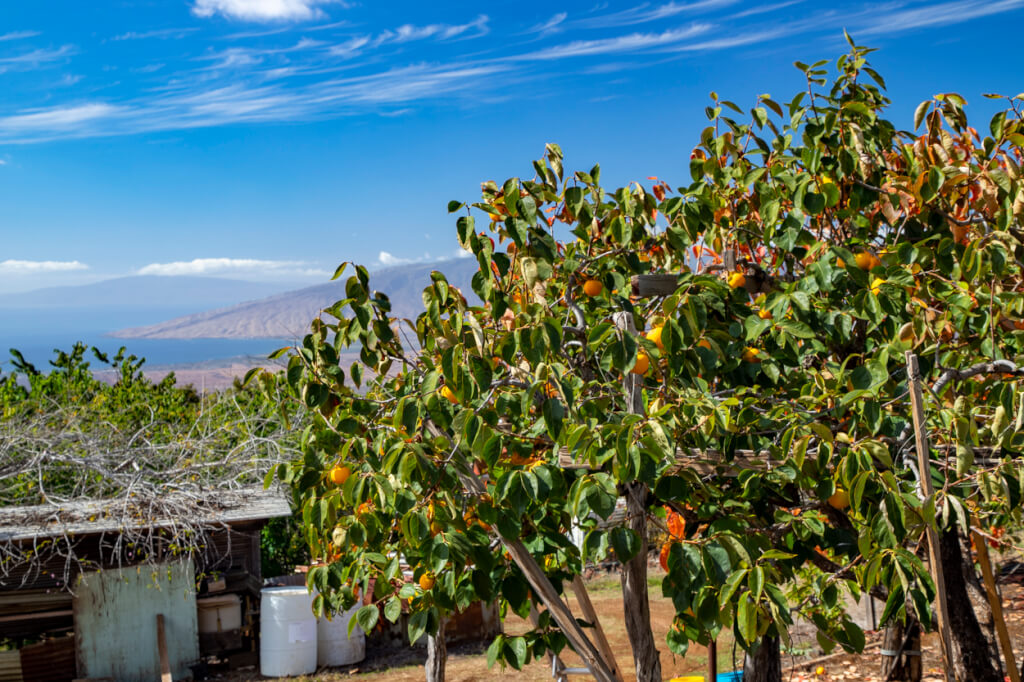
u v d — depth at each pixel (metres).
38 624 11.73
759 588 3.43
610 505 3.65
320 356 4.41
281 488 13.59
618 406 4.56
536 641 4.89
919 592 3.62
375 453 4.53
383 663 12.56
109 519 12.15
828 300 5.18
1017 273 5.23
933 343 4.95
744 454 4.69
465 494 4.44
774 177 5.30
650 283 5.25
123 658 11.71
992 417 4.59
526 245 4.52
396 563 4.74
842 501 4.49
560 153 5.11
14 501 13.60
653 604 14.34
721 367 4.80
